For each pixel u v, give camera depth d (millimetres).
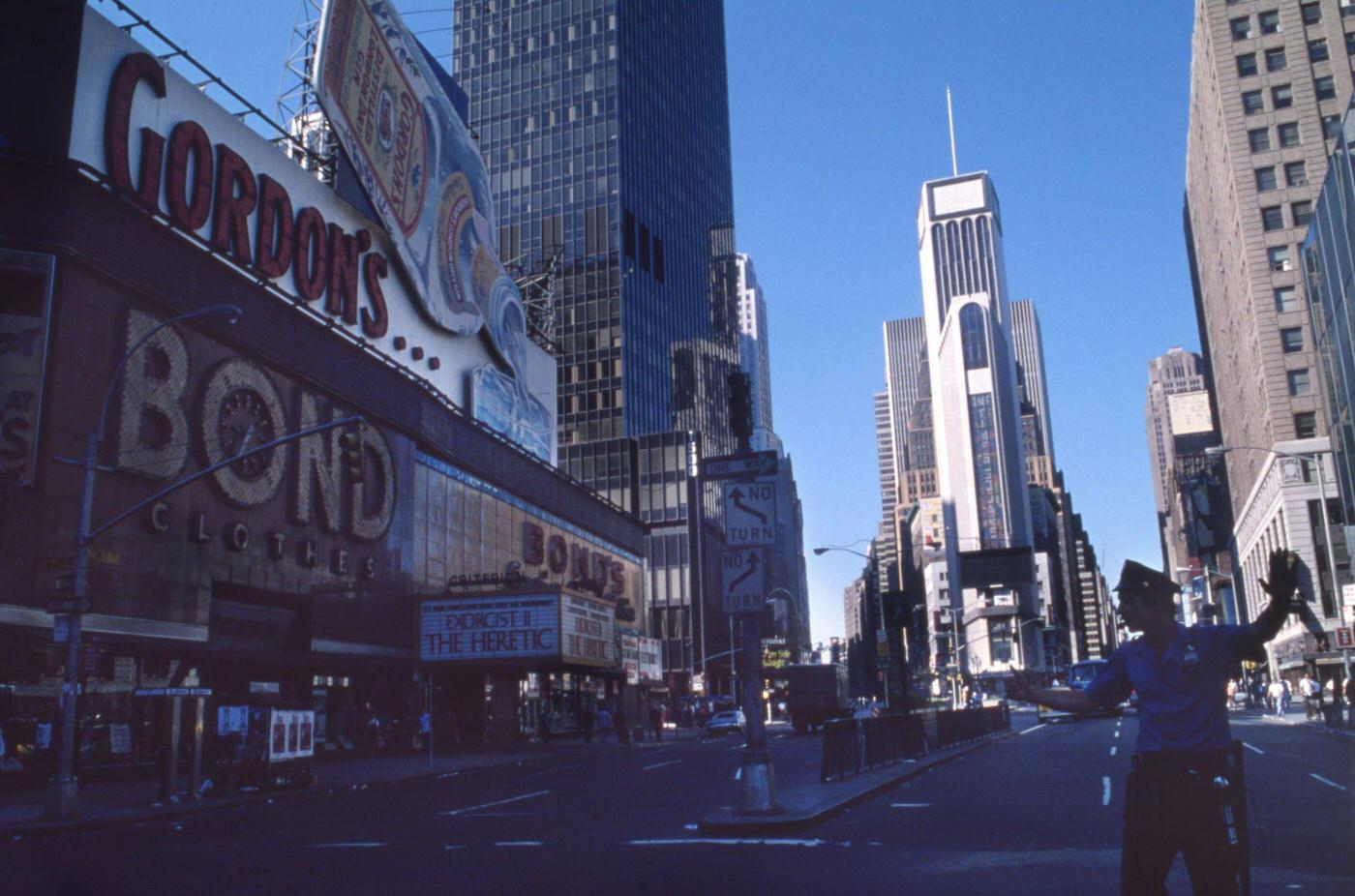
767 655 133000
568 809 20359
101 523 31328
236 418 37625
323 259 45469
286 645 40688
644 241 144750
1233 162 90312
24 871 13523
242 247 39719
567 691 68750
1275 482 86188
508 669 56844
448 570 53812
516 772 34688
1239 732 42094
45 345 30188
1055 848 13156
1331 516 81438
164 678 33625
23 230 30422
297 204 44438
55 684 29328
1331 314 63844
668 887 10891
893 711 43125
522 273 92562
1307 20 90000
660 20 161125
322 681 42625
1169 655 5398
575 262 138875
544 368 75125
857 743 24391
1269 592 5262
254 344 39000
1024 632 163500
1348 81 88000
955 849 13227
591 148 142000
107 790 27469
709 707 99250
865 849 13430
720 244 174000
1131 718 69188
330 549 43250
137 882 12312
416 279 53969
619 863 12766
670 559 124125
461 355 60812
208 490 36156
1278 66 90312
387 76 52562
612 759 41781
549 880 11648
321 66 45531
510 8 150875
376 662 45469
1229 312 105875
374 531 46000
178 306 35250
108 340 32375
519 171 144000
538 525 66500
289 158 44562
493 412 63469
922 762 28141
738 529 17453
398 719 47625
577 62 145625
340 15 47406
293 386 41438
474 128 147375
